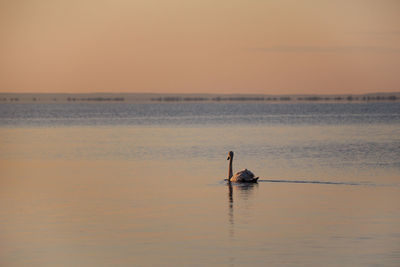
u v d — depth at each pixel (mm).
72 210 33406
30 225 29766
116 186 42312
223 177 46719
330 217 31000
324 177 46188
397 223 29547
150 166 54844
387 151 67062
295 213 32062
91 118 178875
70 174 49406
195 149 72188
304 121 146500
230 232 28078
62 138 93625
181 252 25031
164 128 120688
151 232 28234
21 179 46406
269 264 23422
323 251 25000
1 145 80938
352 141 82062
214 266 23266
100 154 67062
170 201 35969
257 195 37906
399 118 157875
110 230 28656
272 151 68438
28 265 23641
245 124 135250
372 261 23688
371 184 42312
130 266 23406
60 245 26219
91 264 23656
